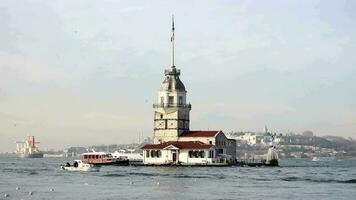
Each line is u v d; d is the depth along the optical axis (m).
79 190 118.19
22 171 199.38
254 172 185.50
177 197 105.38
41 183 137.38
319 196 107.69
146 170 194.50
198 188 122.50
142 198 103.81
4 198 103.62
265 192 114.38
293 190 118.81
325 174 183.00
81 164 198.25
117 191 116.06
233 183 135.50
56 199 102.38
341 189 121.38
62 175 169.88
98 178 153.50
